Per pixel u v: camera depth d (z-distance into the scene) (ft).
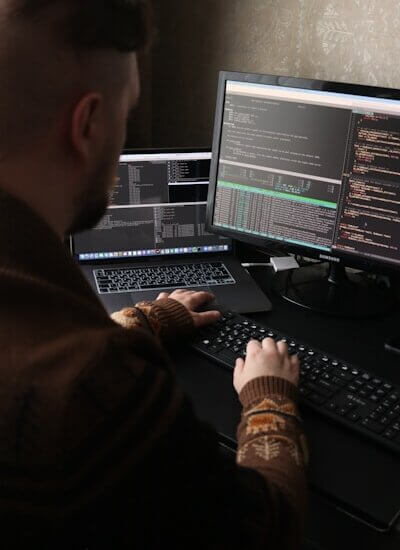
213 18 5.56
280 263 5.24
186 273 5.01
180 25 5.72
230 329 4.20
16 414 1.74
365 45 4.95
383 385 3.68
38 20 1.78
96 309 1.96
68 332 1.83
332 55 5.14
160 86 6.05
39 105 1.84
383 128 4.25
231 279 4.96
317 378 3.74
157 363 2.06
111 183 2.19
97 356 1.80
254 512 2.26
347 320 4.57
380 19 4.82
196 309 4.44
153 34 2.12
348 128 4.37
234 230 4.99
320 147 4.50
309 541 2.94
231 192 4.91
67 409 1.74
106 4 1.86
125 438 1.82
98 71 1.90
